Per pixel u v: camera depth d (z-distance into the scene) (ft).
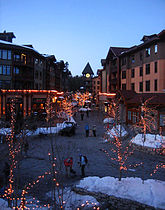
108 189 29.19
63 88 270.05
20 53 128.67
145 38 109.40
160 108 78.33
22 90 115.24
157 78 98.02
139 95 92.58
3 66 121.49
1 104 102.01
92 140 67.67
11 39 140.15
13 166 27.81
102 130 87.35
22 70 132.57
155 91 100.12
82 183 32.19
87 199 27.55
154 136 61.62
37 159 46.37
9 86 115.24
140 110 82.53
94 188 29.84
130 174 37.70
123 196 27.09
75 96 228.84
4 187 30.25
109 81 160.15
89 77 281.13
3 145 43.93
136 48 114.93
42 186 32.83
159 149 50.16
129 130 80.53
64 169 39.99
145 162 45.01
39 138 68.13
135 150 54.60
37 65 151.64
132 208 25.66
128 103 92.53
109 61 159.84
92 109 195.21
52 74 199.21
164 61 94.94
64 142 64.18
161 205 24.57
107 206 26.91
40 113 108.17
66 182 34.42
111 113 106.01
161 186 29.30
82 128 93.61
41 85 162.81
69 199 27.76
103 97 159.22
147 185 29.68
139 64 116.06
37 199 28.12
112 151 53.72
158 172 38.68
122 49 151.02
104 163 44.32
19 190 30.50
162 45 95.14
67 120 104.27
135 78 120.98
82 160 37.11
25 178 35.65
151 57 102.99
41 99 121.90
